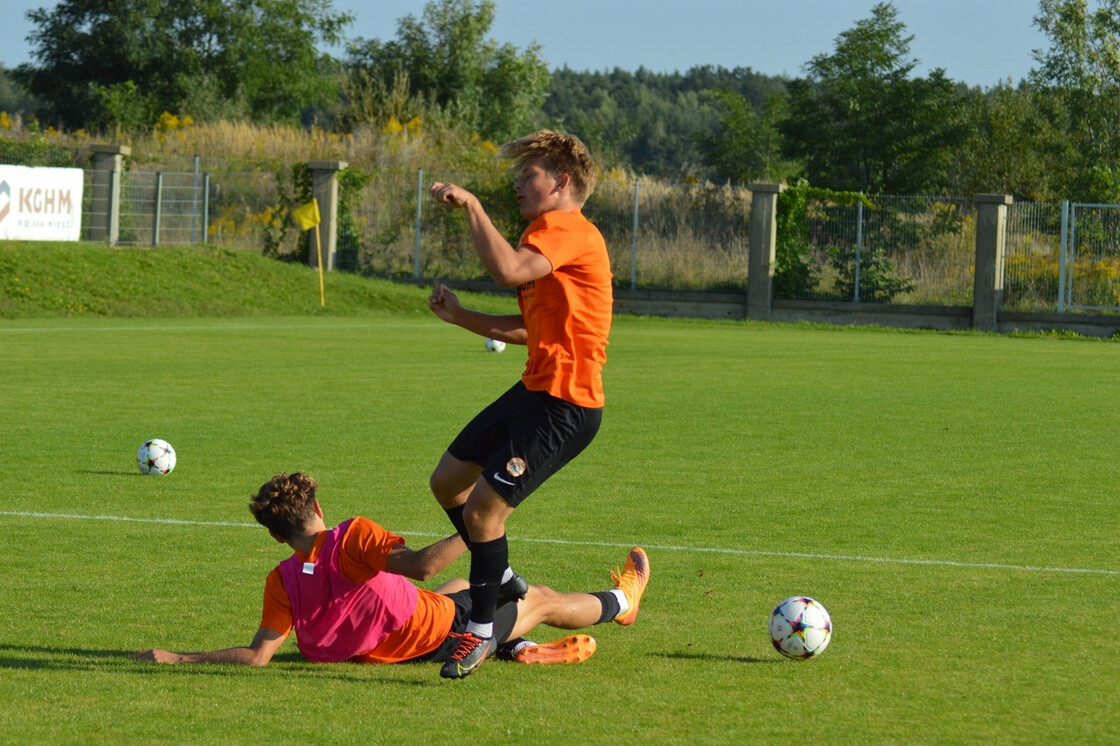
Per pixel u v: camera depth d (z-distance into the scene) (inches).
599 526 661.3
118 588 522.9
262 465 824.9
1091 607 505.4
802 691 394.3
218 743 340.2
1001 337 2418.8
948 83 4220.0
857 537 639.1
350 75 5241.1
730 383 1390.3
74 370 1380.4
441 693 389.4
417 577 406.3
